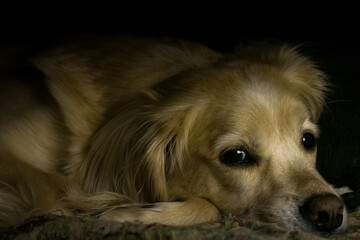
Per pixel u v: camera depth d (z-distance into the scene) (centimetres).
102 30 169
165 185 72
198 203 68
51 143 74
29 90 76
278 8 172
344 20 161
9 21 164
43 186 68
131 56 77
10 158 71
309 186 67
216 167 70
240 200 69
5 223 64
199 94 72
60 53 77
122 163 72
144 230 56
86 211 68
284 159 70
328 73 117
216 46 157
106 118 74
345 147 91
